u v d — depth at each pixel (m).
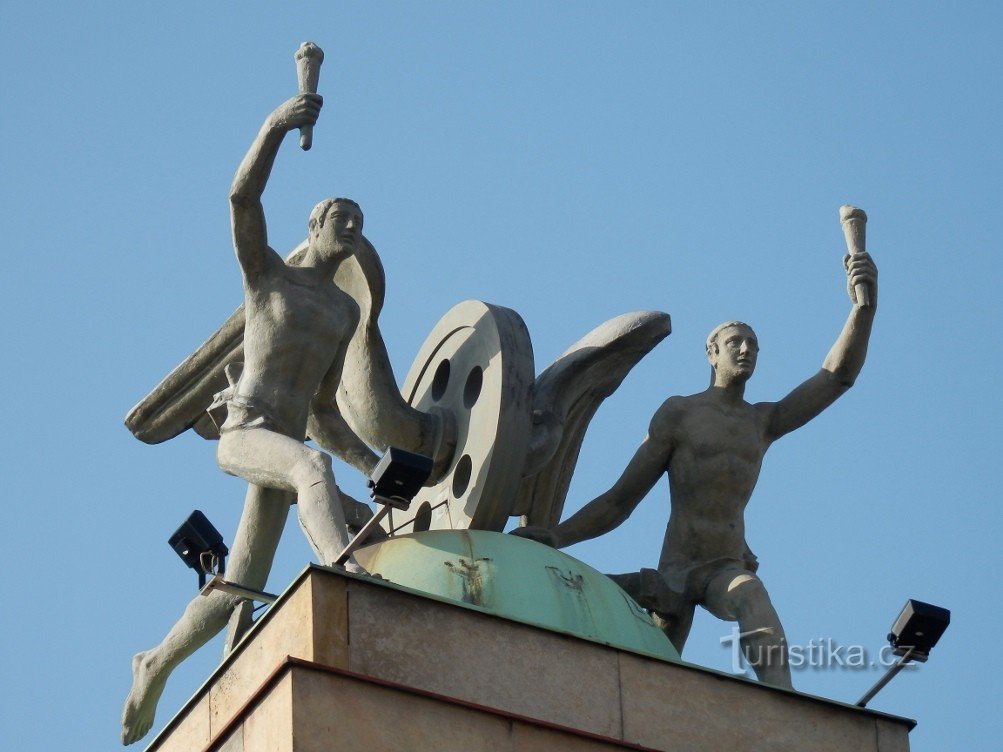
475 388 41.75
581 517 41.25
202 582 38.47
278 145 38.69
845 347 41.06
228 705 34.66
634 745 34.84
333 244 39.69
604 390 42.66
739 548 40.59
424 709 33.53
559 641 35.38
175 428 44.06
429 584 37.19
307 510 37.16
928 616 36.56
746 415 41.12
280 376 39.12
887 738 36.84
